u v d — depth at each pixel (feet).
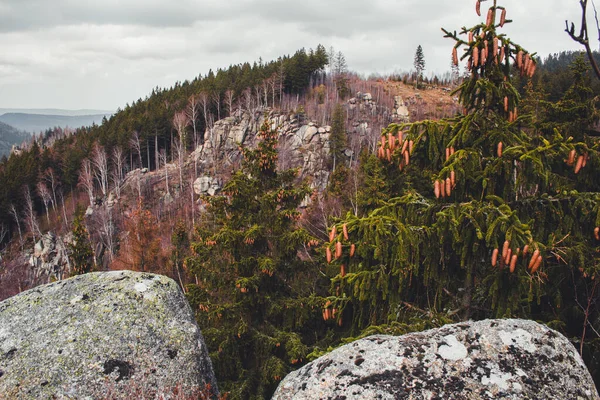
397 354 11.40
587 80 38.17
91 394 14.94
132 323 17.79
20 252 192.13
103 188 207.31
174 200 201.26
